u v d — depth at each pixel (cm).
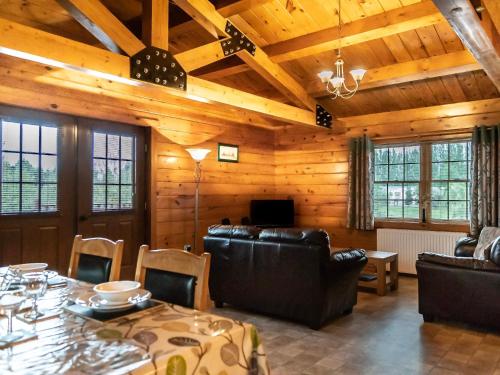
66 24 414
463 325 373
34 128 423
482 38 308
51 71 425
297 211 721
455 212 579
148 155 527
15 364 112
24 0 376
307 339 338
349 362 293
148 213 525
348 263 376
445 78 538
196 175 589
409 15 399
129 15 436
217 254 420
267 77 520
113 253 230
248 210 686
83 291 194
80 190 460
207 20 411
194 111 588
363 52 504
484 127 532
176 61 387
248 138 691
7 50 276
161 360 114
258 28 478
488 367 285
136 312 159
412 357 302
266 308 388
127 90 498
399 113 620
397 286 519
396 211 630
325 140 692
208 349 127
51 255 435
